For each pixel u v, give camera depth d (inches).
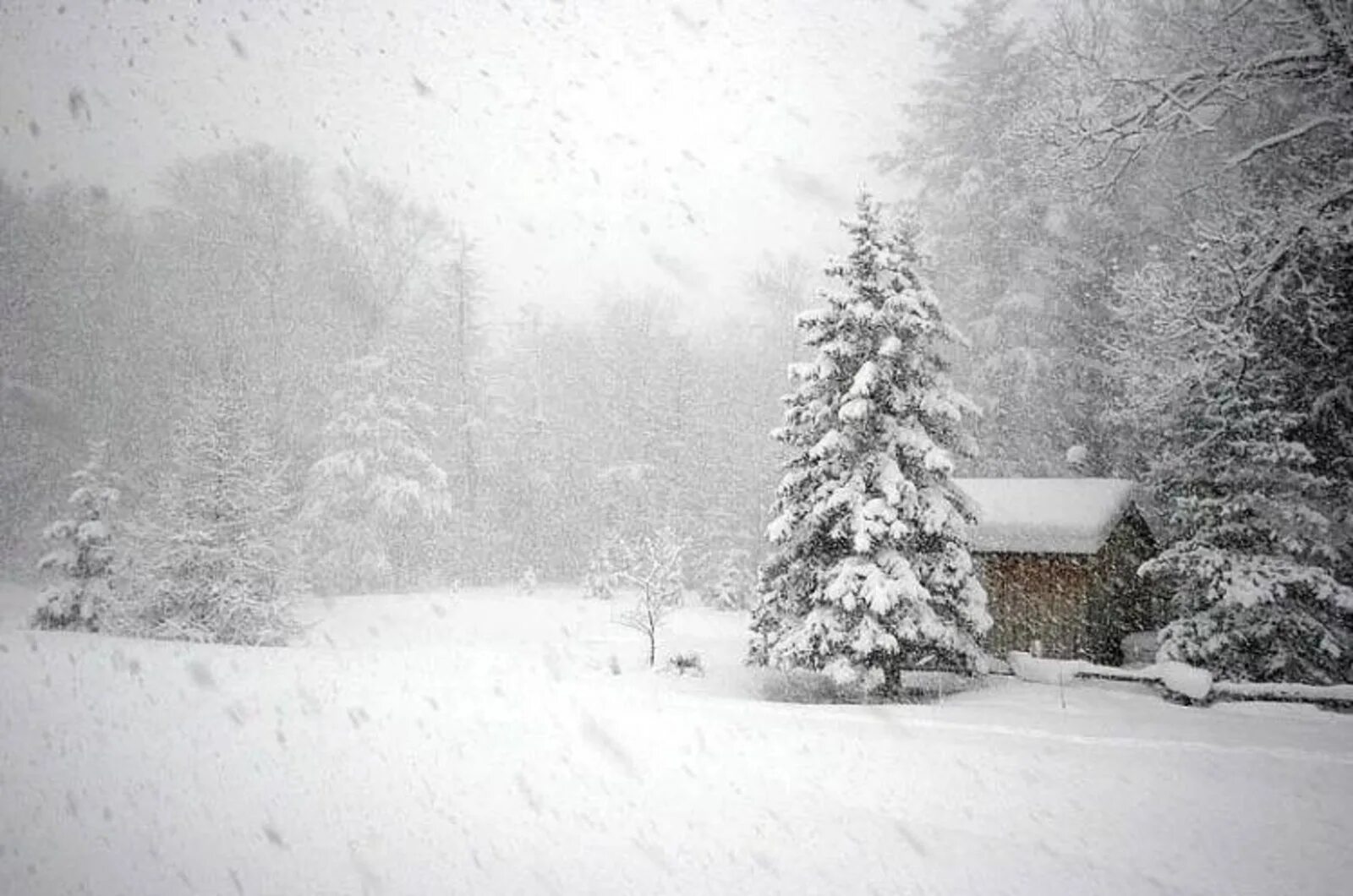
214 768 395.5
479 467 1784.0
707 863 286.5
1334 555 667.4
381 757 415.2
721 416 1911.9
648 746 438.9
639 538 1577.3
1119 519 870.4
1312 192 776.9
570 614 1234.6
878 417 721.6
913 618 669.9
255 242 1672.0
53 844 303.3
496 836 311.7
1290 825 322.0
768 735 463.8
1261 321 748.6
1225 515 679.1
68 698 537.3
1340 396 741.3
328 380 1596.9
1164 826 321.1
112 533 1061.1
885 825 322.3
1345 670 676.7
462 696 573.0
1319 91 804.6
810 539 734.5
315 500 1374.3
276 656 748.6
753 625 755.4
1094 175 968.9
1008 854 294.2
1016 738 454.9
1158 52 1043.3
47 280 1653.5
